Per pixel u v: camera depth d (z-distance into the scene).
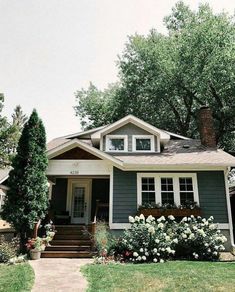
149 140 15.88
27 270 7.86
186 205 12.54
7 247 9.77
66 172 13.48
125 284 6.45
